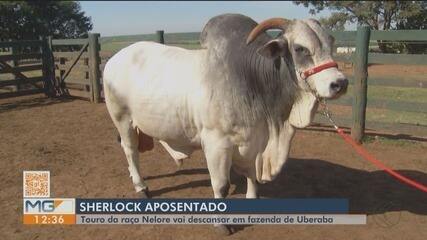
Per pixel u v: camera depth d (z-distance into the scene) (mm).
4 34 36969
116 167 6441
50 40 12648
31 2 38500
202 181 5801
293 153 6918
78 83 12234
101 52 11734
